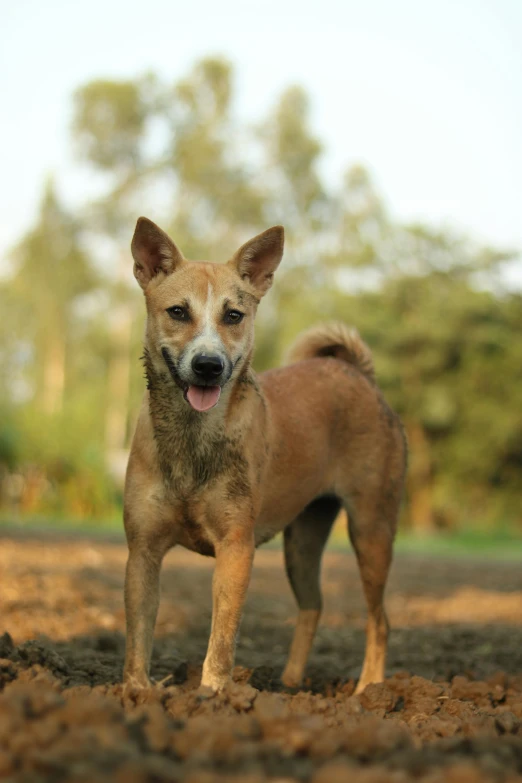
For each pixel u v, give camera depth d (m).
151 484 5.36
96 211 55.00
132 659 5.23
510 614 11.34
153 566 5.46
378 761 3.54
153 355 5.67
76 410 32.34
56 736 3.33
